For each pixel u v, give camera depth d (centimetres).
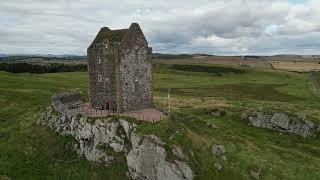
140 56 8056
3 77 15175
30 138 7812
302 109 10750
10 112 9562
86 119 7369
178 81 19612
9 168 6875
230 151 7044
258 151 7256
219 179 6281
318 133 8788
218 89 16712
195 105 11856
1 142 7688
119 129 7056
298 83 19575
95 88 8169
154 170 6444
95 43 8106
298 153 7475
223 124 9381
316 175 6500
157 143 6519
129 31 7800
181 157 6391
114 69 7688
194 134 7200
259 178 6344
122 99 7769
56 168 6931
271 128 9219
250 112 9844
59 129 7806
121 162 6744
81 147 7244
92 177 6625
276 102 12875
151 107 8381
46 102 10550
